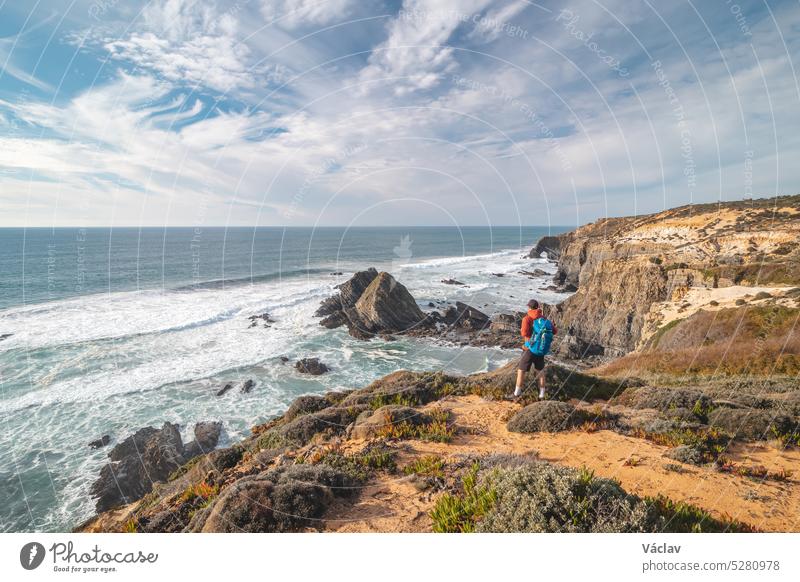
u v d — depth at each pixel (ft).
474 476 20.12
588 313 117.60
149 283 169.37
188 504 23.48
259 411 68.28
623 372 60.95
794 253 105.91
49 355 87.76
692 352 60.44
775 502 18.35
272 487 19.07
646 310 103.55
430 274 214.07
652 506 15.92
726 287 96.37
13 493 46.50
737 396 32.19
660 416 28.89
